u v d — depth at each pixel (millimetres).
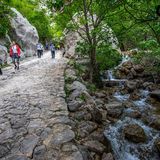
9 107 8211
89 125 7055
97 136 6664
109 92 13516
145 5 7172
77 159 5031
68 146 5531
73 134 6109
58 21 14820
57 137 5941
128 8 8945
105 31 12805
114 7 11078
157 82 14969
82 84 11422
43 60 22922
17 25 29922
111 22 12234
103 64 15336
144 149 7246
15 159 5105
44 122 6820
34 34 33469
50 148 5461
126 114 9664
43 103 8422
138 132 7613
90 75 13945
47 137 5953
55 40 25203
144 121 9055
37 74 14367
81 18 13672
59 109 7789
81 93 9453
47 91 10000
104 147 6262
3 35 24531
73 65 16891
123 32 11500
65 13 13711
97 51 14141
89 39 13320
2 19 22844
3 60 21578
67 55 22344
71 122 6840
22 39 30109
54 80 12180
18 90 10523
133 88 13867
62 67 16609
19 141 5828
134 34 12070
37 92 9906
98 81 14398
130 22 11109
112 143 7234
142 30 10531
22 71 16172
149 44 9430
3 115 7500
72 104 8148
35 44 33750
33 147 5531
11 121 6984
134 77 16328
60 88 10422
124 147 7316
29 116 7301
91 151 5867
